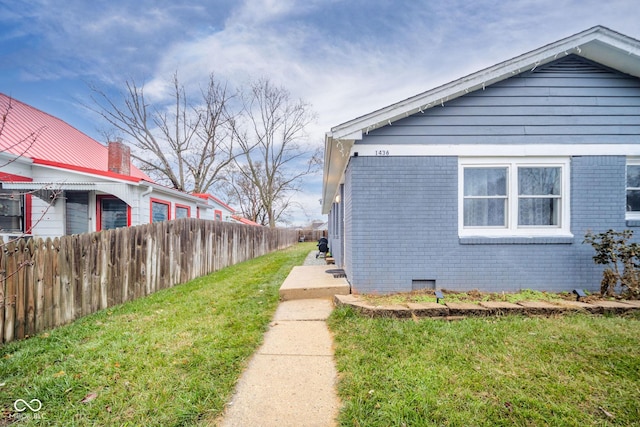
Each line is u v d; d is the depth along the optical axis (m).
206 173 24.14
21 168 8.68
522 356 2.99
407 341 3.37
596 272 5.18
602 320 3.95
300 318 4.41
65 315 4.27
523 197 5.32
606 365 2.82
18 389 2.51
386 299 4.76
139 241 5.96
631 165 5.45
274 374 2.86
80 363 2.93
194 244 8.25
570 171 5.27
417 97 5.04
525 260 5.21
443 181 5.29
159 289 6.59
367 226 5.28
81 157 11.34
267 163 28.16
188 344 3.36
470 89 5.16
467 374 2.68
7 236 8.30
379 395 2.41
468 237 5.21
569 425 2.09
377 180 5.30
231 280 7.54
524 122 5.29
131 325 4.04
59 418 2.19
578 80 5.31
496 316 4.10
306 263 11.11
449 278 5.25
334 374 2.85
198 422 2.19
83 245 4.64
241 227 12.41
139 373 2.75
